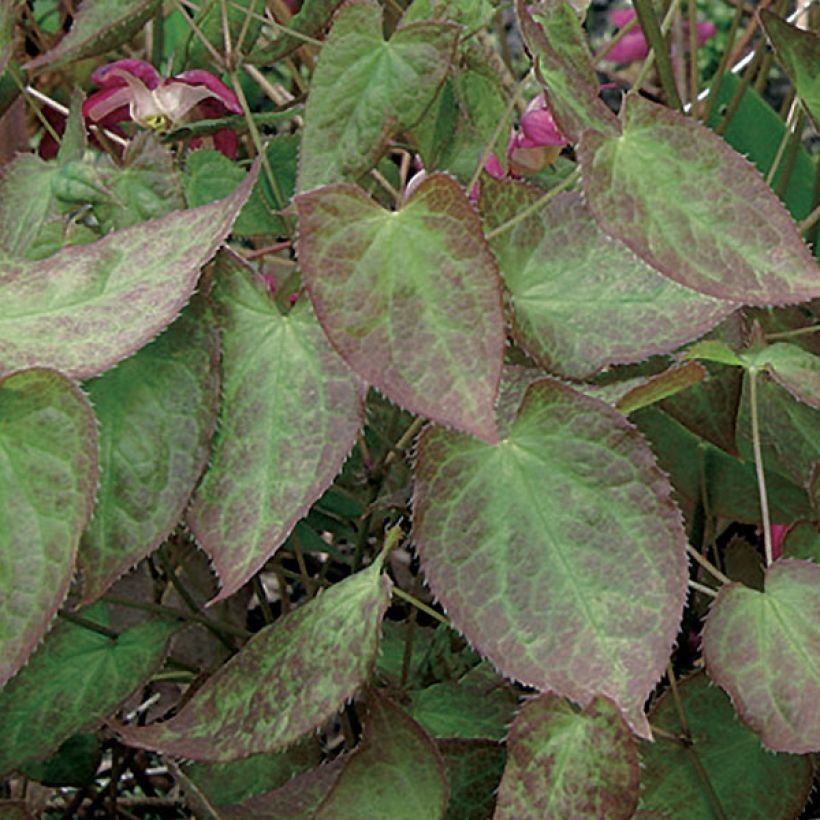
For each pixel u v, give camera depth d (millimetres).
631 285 401
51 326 375
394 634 524
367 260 363
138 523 388
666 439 508
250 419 393
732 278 378
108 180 435
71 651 471
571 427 378
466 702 466
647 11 517
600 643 368
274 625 394
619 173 380
